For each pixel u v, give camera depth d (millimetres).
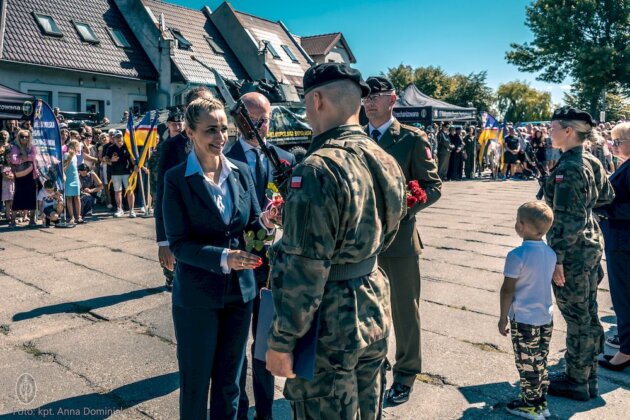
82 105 21703
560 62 39750
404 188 2205
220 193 2732
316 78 2070
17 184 9102
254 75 28844
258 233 2766
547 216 3209
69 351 4273
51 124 9125
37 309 5223
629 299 3865
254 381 3158
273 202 2500
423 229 9406
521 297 3242
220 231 2713
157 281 6172
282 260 1863
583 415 3354
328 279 1965
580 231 3303
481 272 6664
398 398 3506
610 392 3666
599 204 3686
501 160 18969
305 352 1908
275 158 2582
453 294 5773
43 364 4039
